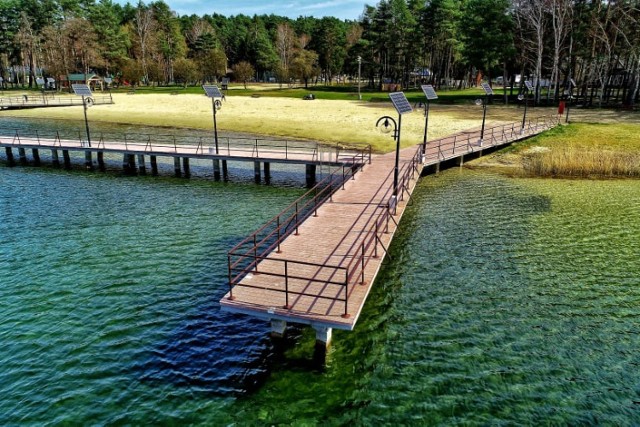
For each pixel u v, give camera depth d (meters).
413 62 91.44
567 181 27.59
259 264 12.77
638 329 12.34
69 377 10.39
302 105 63.97
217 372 10.55
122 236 18.94
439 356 11.16
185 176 30.22
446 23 78.56
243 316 12.90
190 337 11.89
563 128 39.19
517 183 27.22
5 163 34.09
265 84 119.88
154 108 62.62
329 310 10.27
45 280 15.03
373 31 88.19
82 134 44.34
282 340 11.38
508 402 9.67
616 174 29.00
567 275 15.45
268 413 9.32
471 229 19.70
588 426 9.07
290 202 24.12
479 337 11.95
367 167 26.22
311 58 99.94
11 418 9.20
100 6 100.12
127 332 12.12
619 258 16.73
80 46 86.69
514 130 39.12
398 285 14.79
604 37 53.75
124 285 14.71
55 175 30.38
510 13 65.69
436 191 25.61
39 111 60.69
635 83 53.94
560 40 59.66
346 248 13.91
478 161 32.94
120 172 31.36
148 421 9.11
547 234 19.05
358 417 9.23
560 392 9.98
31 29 91.62
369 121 48.09
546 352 11.35
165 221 20.86
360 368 10.70
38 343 11.64
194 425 9.01
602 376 10.49
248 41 121.81
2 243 18.12
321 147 36.00
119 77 102.12
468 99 67.62
